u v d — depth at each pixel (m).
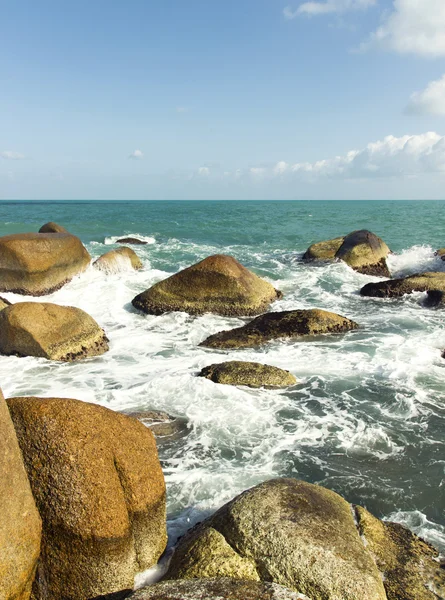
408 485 6.20
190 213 64.50
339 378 9.35
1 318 10.43
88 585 4.10
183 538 4.82
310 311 12.34
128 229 37.97
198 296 14.08
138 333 12.51
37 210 71.00
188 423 7.66
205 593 3.63
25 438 4.16
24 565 3.70
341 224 43.09
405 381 9.14
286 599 3.56
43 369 9.85
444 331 12.25
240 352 10.91
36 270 15.60
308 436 7.35
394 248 26.89
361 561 4.13
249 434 7.39
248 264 22.09
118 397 8.45
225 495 5.91
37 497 4.07
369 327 12.70
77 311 11.17
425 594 4.20
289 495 4.74
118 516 4.21
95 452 4.27
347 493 6.04
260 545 4.23
